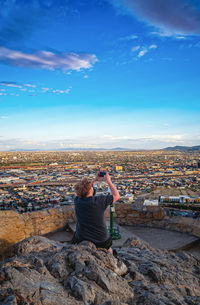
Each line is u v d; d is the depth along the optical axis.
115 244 5.60
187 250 5.75
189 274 3.61
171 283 3.21
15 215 5.53
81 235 3.58
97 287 2.65
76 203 3.62
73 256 3.04
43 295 2.30
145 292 2.83
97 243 3.53
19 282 2.38
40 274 2.68
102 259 3.17
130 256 3.90
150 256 4.02
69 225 6.34
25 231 5.59
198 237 6.12
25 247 3.75
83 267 2.89
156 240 6.04
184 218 6.72
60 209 6.49
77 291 2.48
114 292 2.66
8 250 4.15
